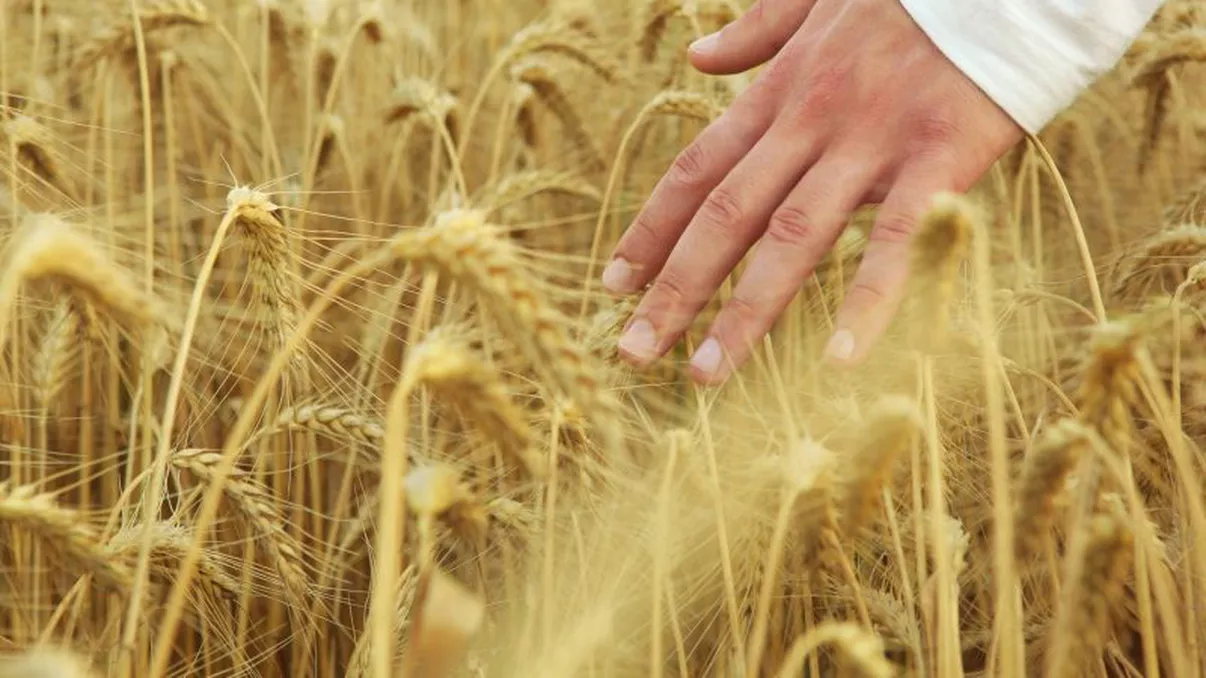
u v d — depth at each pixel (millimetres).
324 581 851
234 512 842
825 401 850
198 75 1101
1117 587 688
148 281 835
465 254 688
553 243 1057
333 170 1071
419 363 677
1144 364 697
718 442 851
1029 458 706
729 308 855
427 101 1022
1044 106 854
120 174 1034
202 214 1034
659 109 956
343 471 933
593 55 1072
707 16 1077
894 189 853
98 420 938
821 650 841
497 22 1266
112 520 790
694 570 840
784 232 856
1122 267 920
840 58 869
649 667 814
